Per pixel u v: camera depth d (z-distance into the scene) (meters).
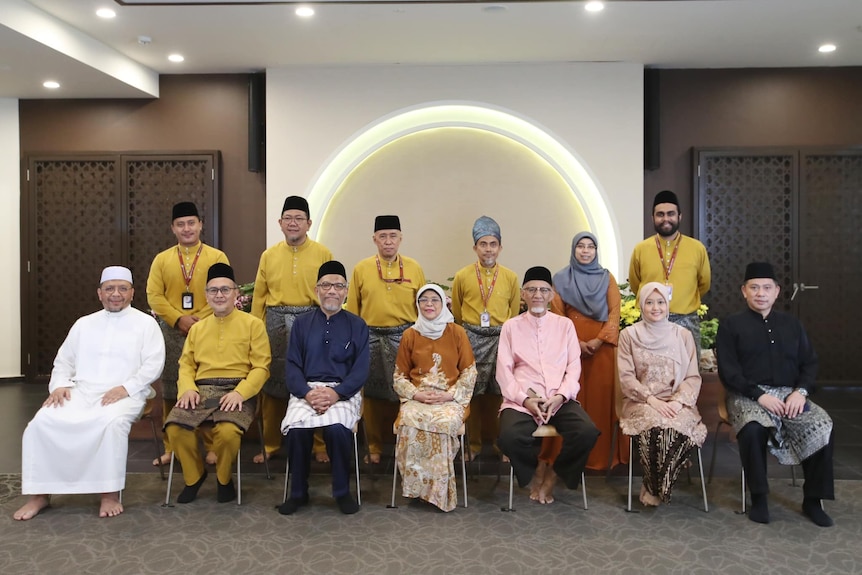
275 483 3.59
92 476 3.07
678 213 4.01
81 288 6.62
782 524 3.00
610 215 6.23
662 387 3.31
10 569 2.56
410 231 6.45
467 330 3.94
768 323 3.29
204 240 6.51
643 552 2.71
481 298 3.96
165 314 3.83
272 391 3.91
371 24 5.22
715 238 6.40
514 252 6.42
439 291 3.48
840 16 5.12
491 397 4.31
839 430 4.82
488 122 6.40
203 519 3.07
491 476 3.75
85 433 3.09
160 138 6.55
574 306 3.83
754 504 3.05
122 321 3.45
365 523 3.03
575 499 3.35
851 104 6.39
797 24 5.28
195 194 6.53
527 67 6.25
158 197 6.55
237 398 3.30
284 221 3.87
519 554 2.70
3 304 6.67
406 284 3.92
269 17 5.07
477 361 3.92
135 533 2.91
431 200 6.43
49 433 3.09
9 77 5.83
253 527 2.98
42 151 6.56
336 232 6.45
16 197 6.64
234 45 5.70
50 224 6.61
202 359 3.47
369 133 6.41
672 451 3.09
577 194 6.31
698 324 4.07
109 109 6.56
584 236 3.85
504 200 6.41
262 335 3.51
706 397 4.48
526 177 6.39
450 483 3.18
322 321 3.46
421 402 3.32
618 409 3.48
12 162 6.62
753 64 6.31
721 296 6.41
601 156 6.25
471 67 6.26
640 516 3.11
